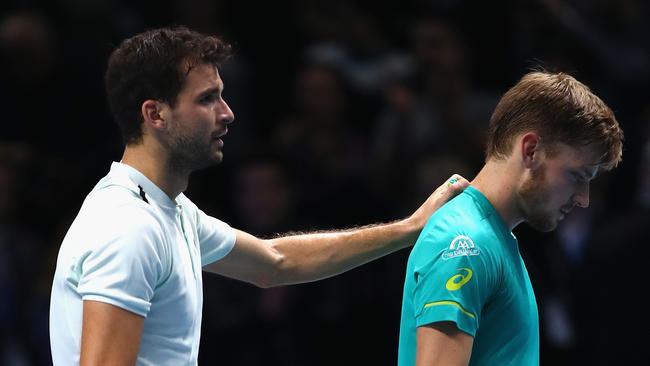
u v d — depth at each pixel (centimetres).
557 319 2077
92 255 1058
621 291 2005
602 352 2011
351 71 2811
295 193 2453
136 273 1057
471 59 2781
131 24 2859
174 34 1131
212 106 1134
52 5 2798
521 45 2562
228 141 2706
